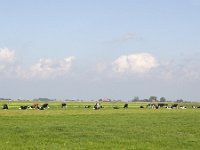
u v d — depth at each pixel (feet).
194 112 319.88
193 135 126.31
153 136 122.83
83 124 170.60
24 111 320.09
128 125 166.09
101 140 112.06
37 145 100.53
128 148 97.50
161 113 295.07
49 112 301.43
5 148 94.68
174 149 96.43
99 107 415.03
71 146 99.91
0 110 346.74
